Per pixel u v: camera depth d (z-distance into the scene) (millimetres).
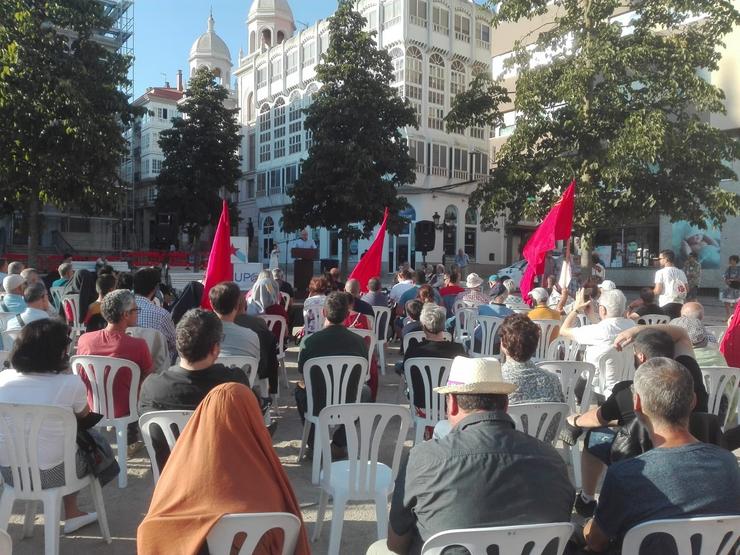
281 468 2465
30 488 3510
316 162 22141
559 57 15570
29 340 3602
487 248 39969
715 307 20891
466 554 2174
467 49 38281
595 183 14641
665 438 2523
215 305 5363
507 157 15641
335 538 3672
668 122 13703
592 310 8023
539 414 3889
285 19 49281
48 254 34438
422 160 36312
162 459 3582
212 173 34344
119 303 4906
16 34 18688
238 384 2445
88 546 3889
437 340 5457
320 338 5277
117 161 21922
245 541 2254
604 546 2670
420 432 5324
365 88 22031
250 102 49188
